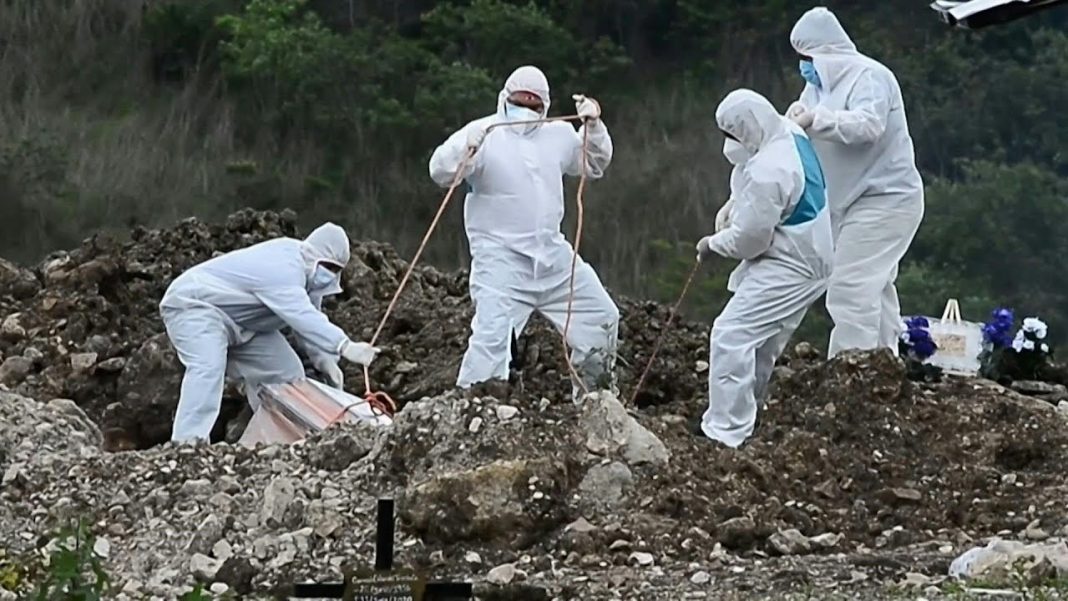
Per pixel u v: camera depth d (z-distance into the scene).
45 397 62.00
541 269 51.81
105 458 43.50
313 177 121.12
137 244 69.69
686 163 124.06
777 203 46.84
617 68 126.88
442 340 63.75
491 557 38.09
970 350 58.44
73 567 26.86
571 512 39.16
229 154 123.62
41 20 135.25
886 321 53.81
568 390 58.34
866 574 36.31
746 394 47.12
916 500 41.81
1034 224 110.31
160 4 133.62
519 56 126.00
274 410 51.16
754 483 41.22
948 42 122.94
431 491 38.72
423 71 124.62
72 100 130.50
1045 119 119.56
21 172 121.38
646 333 64.88
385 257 69.56
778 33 128.75
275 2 129.75
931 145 118.69
